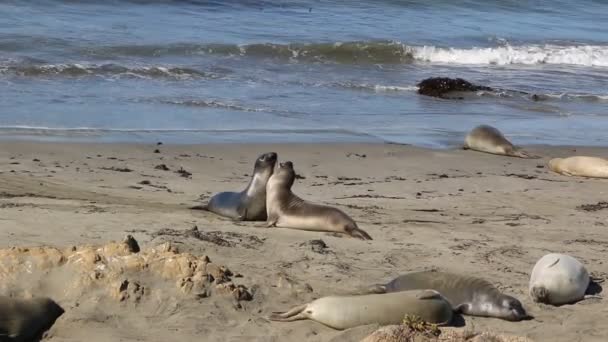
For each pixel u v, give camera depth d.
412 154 41.72
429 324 15.87
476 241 24.83
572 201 33.44
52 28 67.88
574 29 94.38
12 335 15.43
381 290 18.69
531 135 48.66
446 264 21.88
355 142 43.25
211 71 60.22
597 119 54.69
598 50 81.62
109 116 44.94
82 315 16.20
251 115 47.94
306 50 69.69
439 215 29.19
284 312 17.31
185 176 34.28
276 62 66.69
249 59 66.62
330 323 16.67
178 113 47.00
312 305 16.91
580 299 19.44
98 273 17.06
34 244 19.88
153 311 16.66
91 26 70.38
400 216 28.36
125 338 15.60
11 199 26.27
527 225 28.22
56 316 16.30
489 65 75.06
